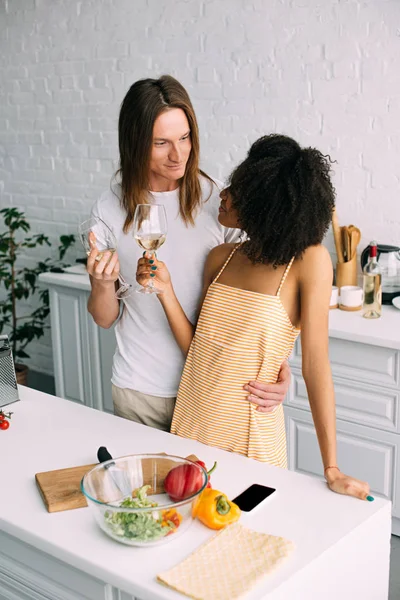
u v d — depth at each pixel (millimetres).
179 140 2023
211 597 1303
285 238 1812
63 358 3963
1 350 2162
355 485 1663
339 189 3383
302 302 1894
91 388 3881
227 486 1709
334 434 1850
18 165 4613
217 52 3613
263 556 1420
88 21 4047
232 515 1544
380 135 3219
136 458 1627
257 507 1608
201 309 2031
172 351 2213
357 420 2969
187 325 2115
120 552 1463
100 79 4082
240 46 3529
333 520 1568
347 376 2955
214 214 2180
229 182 2051
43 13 4230
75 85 4199
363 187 3316
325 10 3240
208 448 1896
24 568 1697
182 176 2117
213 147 3750
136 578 1381
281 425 2102
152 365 2230
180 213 2158
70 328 3865
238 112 3617
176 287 2201
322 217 1825
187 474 1567
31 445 1920
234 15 3516
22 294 4398
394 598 2641
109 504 1502
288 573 1387
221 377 1970
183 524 1486
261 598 1314
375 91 3188
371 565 1622
